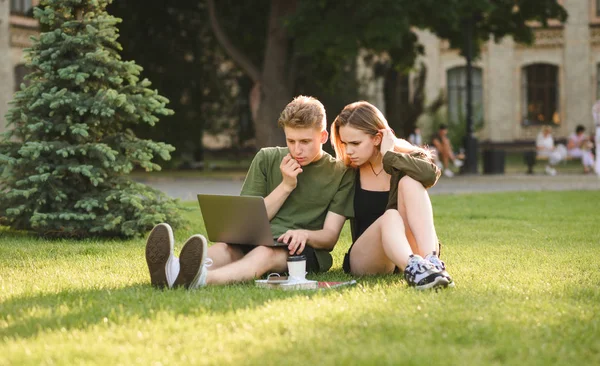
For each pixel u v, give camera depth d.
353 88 27.97
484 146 39.00
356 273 5.21
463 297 4.18
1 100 29.73
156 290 4.48
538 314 3.81
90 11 8.54
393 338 3.32
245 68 23.44
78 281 4.99
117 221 7.70
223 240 5.05
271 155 5.32
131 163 8.16
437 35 24.22
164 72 26.97
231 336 3.35
